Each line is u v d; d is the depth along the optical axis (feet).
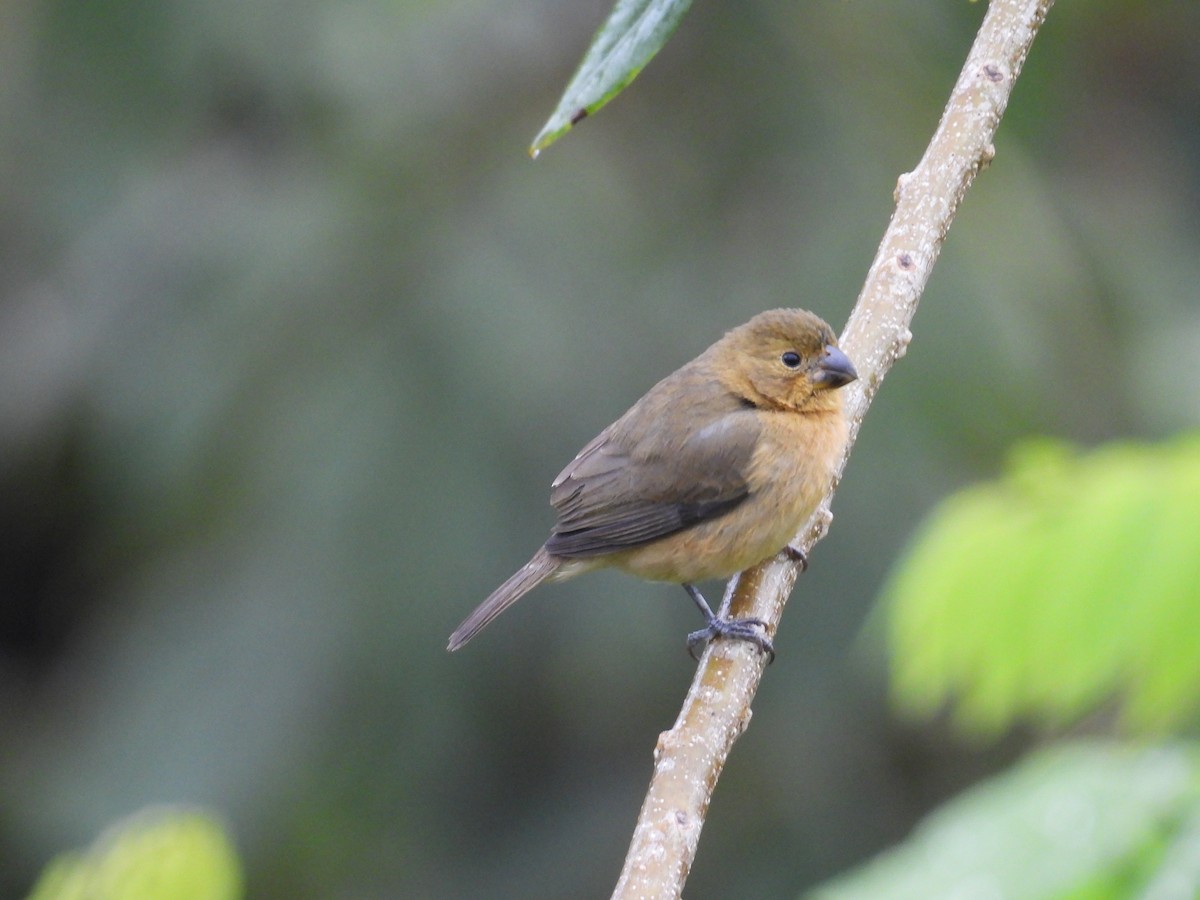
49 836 42.16
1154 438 43.68
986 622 19.22
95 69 47.21
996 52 23.27
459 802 43.98
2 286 48.32
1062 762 16.76
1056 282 44.83
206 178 47.78
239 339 45.03
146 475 45.27
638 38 16.07
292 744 42.09
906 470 41.60
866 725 43.50
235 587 43.24
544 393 43.06
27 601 52.65
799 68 46.03
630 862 18.22
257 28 46.19
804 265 43.52
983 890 15.74
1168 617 18.42
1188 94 61.21
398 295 44.34
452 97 46.32
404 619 42.37
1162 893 15.19
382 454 42.93
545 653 42.78
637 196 45.57
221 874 17.74
